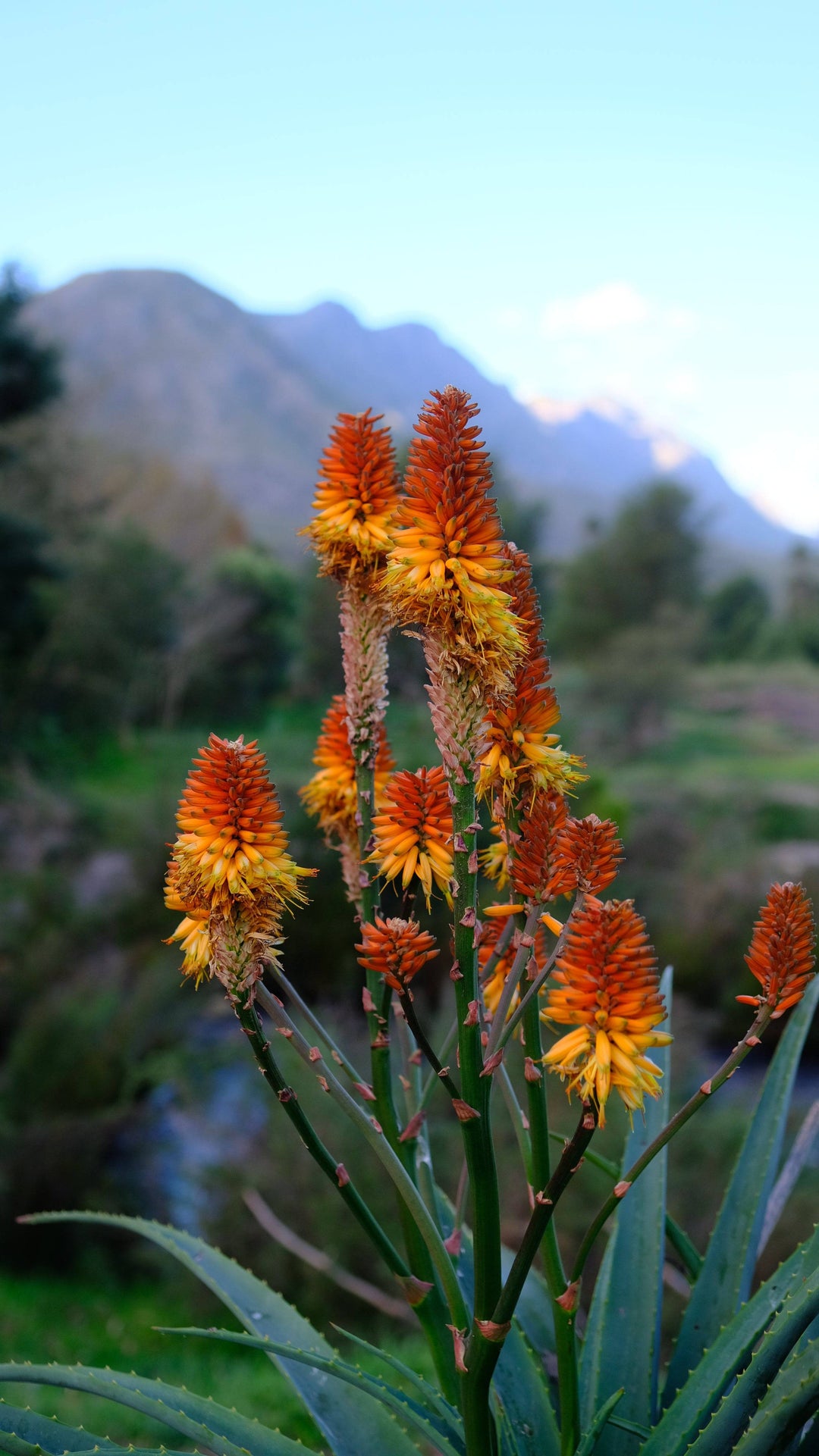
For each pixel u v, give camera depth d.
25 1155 8.12
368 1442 1.79
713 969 11.59
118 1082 8.88
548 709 1.55
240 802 1.41
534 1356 1.90
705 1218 5.79
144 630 29.23
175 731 30.28
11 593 24.58
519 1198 5.82
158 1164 8.27
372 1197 6.64
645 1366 1.81
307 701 36.88
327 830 2.04
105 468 34.56
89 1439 1.58
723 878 12.73
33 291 25.45
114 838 14.48
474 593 1.36
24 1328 6.76
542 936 1.66
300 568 40.94
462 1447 1.62
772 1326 1.46
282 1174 6.93
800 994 1.35
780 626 49.28
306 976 10.20
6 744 23.12
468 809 1.38
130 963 10.78
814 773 26.30
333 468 1.83
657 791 22.34
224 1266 2.05
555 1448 1.75
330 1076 1.45
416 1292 1.63
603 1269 1.94
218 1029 10.16
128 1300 7.47
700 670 42.50
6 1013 10.14
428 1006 8.66
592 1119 1.27
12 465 28.06
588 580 42.22
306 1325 1.95
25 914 11.41
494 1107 6.02
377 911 1.74
